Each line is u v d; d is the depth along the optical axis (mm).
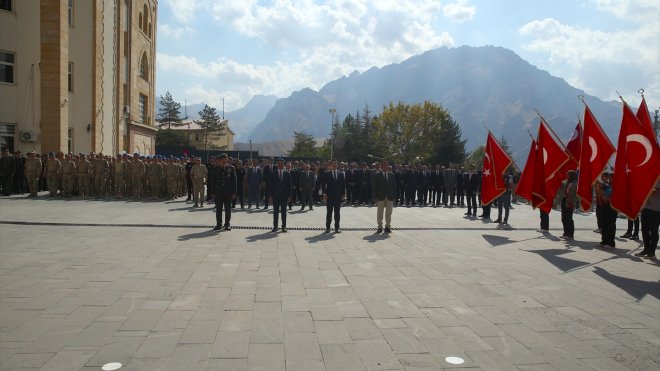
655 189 10648
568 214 13539
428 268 9000
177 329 5430
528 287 7770
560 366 4652
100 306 6242
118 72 32594
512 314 6309
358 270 8680
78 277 7719
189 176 21578
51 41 25422
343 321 5836
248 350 4852
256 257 9594
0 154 24000
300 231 13500
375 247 11164
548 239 13289
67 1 26312
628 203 10844
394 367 4516
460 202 24469
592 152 12227
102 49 29922
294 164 23391
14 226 12898
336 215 13625
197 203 19188
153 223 13969
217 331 5387
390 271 8672
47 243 10586
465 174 21844
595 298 7184
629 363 4762
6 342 4969
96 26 29062
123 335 5211
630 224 14172
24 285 7199
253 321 5758
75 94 28469
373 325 5719
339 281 7828
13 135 25609
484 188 16469
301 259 9531
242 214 17422
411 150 74875
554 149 14133
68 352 4719
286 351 4844
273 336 5270
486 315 6234
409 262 9531
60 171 21500
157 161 22172
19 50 25500
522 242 12617
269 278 7902
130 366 4406
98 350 4781
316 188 23156
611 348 5164
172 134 79938
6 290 6930
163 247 10414
